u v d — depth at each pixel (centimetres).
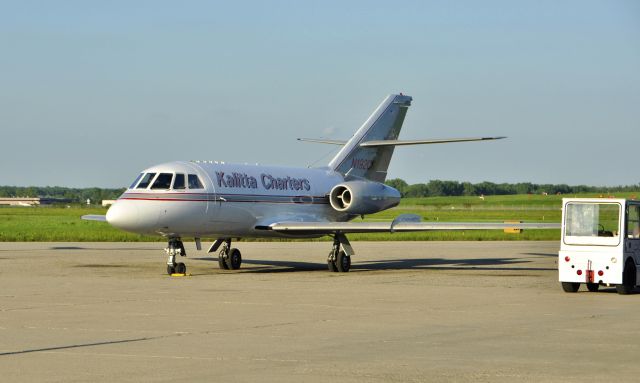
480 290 2488
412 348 1435
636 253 2469
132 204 2980
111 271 3172
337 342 1496
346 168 3834
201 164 3219
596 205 2428
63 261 3666
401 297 2269
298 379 1186
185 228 3073
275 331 1627
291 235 3419
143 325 1706
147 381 1173
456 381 1174
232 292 2395
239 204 3247
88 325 1705
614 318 1830
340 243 3294
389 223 3167
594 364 1294
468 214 11669
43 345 1463
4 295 2292
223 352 1395
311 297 2264
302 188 3584
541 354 1379
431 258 4144
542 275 3088
